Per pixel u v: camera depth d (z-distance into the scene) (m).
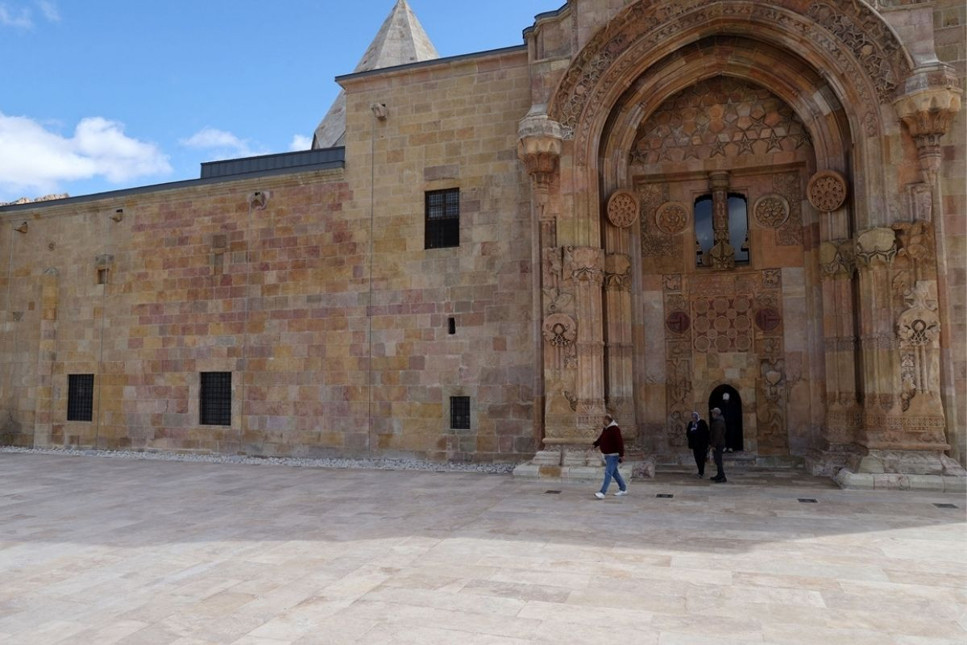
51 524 11.07
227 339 20.80
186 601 7.06
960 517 10.77
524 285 17.78
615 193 16.14
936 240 13.66
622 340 16.28
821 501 12.14
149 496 13.72
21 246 24.44
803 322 16.36
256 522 11.04
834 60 14.40
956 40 14.30
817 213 16.12
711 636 5.94
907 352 13.48
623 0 15.78
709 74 16.33
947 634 5.98
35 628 6.32
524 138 15.73
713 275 17.11
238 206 21.03
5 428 23.86
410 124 19.25
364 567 8.24
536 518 11.03
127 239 22.58
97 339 22.73
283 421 19.88
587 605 6.76
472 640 5.88
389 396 18.80
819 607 6.68
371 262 19.31
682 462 16.72
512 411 17.59
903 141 13.79
